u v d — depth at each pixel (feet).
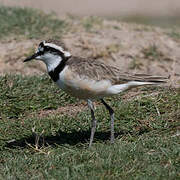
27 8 73.72
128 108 42.06
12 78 48.80
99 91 35.55
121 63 58.49
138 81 36.01
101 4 106.42
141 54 60.18
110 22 71.82
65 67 35.47
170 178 29.99
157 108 41.55
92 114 36.35
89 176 30.50
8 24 66.90
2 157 36.01
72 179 30.45
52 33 64.80
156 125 39.06
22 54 59.06
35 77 50.08
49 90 47.16
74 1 106.11
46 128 40.52
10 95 45.57
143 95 44.62
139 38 64.75
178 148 33.63
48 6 97.86
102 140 37.81
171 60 59.11
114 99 45.19
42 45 36.22
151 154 33.35
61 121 41.27
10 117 43.19
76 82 35.04
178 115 40.32
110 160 32.32
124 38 64.18
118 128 39.45
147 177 30.04
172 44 63.77
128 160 32.50
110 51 60.29
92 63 35.70
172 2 108.47
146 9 104.42
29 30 65.77
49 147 36.91
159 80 36.37
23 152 36.60
